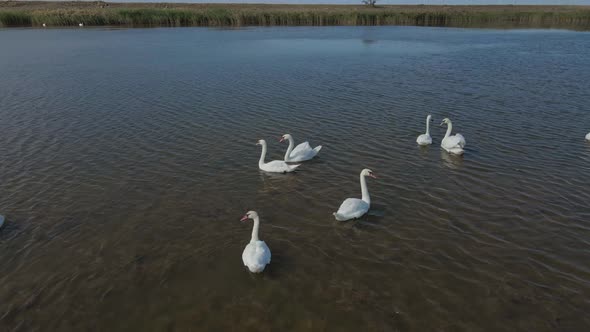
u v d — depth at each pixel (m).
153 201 14.14
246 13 80.19
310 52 44.56
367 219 12.98
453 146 17.34
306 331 8.90
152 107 24.42
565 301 9.55
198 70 35.06
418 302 9.64
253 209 13.64
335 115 23.05
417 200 14.02
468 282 10.22
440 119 22.20
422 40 55.19
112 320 9.30
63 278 10.54
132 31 65.06
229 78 32.12
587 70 34.12
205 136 19.98
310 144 19.06
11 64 37.00
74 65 36.69
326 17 79.19
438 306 9.52
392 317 9.23
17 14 72.25
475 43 51.94
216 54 43.06
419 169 16.34
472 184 15.03
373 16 79.62
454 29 70.31
